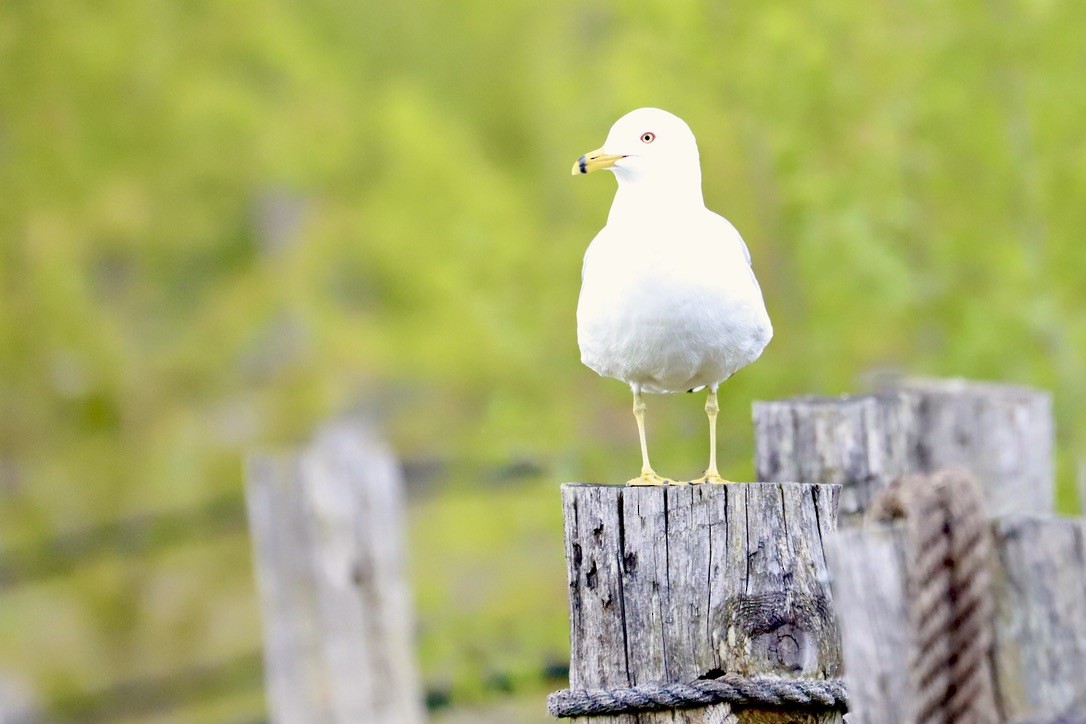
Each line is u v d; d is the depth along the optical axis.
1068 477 12.56
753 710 5.99
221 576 21.98
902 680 4.67
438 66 30.25
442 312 18.97
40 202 23.98
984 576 4.64
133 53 24.73
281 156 25.20
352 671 10.31
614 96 13.86
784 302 13.55
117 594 21.70
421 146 20.83
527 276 14.23
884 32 13.44
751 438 12.96
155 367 24.27
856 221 12.68
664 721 6.02
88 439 23.39
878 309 12.94
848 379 13.00
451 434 19.56
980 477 9.76
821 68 13.07
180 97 24.80
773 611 6.00
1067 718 4.50
